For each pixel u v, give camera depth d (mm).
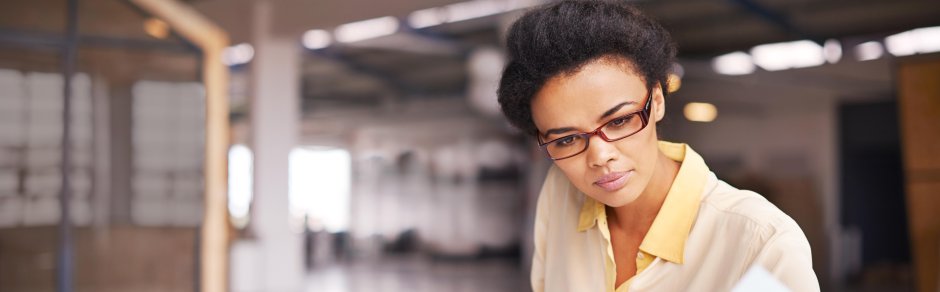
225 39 6602
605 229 1193
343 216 22453
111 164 6227
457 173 16781
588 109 1005
